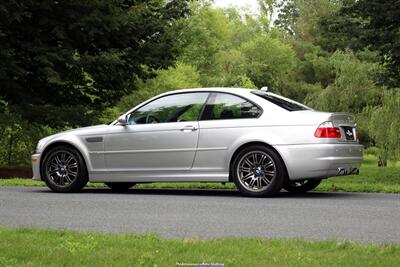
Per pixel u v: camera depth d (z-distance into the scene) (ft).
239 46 238.89
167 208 28.78
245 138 33.99
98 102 82.69
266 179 33.60
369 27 64.59
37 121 76.02
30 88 76.54
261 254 16.78
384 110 87.56
